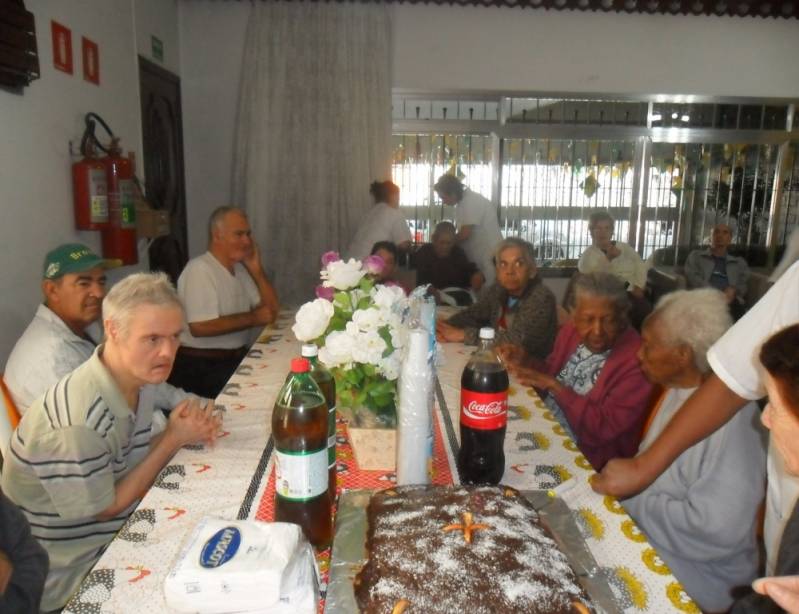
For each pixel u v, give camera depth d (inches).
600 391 66.2
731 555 47.9
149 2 140.6
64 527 46.9
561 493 45.3
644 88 173.3
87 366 46.9
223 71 165.0
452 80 169.2
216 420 51.8
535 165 185.6
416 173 184.2
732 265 173.8
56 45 96.9
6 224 83.5
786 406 29.8
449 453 51.8
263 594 29.4
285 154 165.8
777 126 185.0
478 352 44.9
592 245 172.7
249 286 109.6
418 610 28.5
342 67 163.6
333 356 44.8
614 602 31.6
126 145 126.3
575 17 167.9
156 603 32.9
